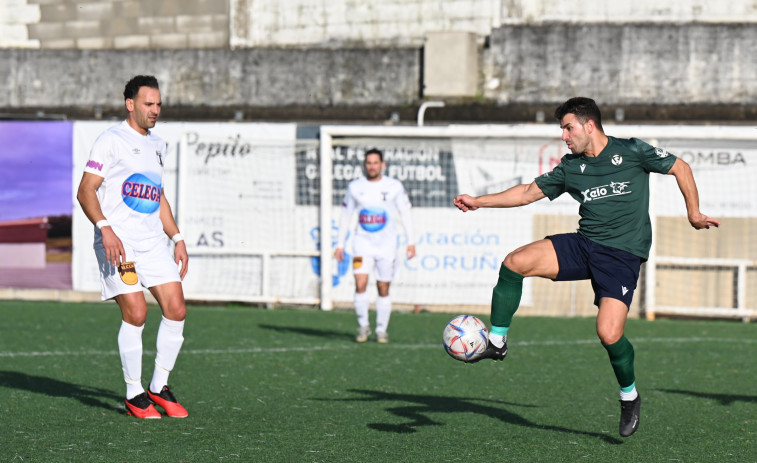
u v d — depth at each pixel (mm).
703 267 51812
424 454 19844
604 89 57156
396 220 53250
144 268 23141
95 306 53156
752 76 56062
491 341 20625
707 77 56344
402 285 53375
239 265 55000
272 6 65562
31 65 63406
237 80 61406
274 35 65625
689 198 20062
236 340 40156
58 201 56219
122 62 62594
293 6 65188
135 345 23109
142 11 66562
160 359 23625
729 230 51375
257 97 61219
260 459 19203
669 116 55969
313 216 54406
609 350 19875
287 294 54688
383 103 59625
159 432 21703
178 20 66250
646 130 50594
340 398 26781
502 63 58125
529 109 57125
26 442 20562
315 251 53906
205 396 26906
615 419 24250
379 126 52688
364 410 24969
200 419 23406
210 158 54969
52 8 67312
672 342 41656
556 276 20406
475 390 28531
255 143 54625
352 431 22141
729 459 19984
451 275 53031
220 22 65938
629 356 20031
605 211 20031
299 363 33656
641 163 20031
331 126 53062
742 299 50938
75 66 63031
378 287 40312
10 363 32875
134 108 22938
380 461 19172
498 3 61844
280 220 54594
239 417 23750
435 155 52875
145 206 23094
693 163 51312
